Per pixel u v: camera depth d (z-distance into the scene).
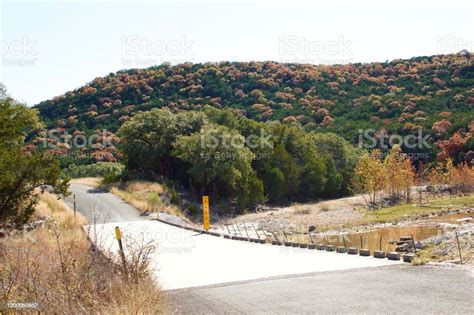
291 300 10.23
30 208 16.92
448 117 92.56
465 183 70.75
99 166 73.62
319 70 131.62
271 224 44.34
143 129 59.62
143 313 8.09
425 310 8.52
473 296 9.45
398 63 128.75
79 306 7.81
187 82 117.62
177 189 58.34
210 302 10.62
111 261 11.01
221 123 69.75
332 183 77.44
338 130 96.44
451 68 118.19
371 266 14.92
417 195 70.81
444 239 22.30
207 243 24.66
